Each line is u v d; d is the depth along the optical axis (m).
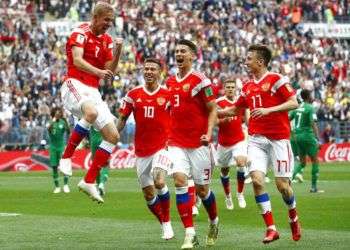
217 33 93.12
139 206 37.59
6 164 69.12
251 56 25.11
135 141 27.56
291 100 24.67
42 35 84.50
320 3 104.19
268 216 24.47
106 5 23.05
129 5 92.56
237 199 40.91
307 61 94.56
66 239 26.44
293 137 45.44
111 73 22.72
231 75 86.50
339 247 24.14
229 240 25.95
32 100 74.69
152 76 27.17
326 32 102.56
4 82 76.12
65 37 88.75
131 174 63.53
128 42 87.75
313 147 44.91
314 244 24.81
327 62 95.31
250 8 99.31
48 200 41.44
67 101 23.20
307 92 45.38
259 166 24.92
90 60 23.17
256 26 97.44
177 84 24.72
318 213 33.47
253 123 25.23
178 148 24.75
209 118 24.55
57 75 78.75
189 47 24.62
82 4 91.62
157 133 27.25
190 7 96.44
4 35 82.50
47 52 82.31
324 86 91.12
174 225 30.17
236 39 93.81
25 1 90.06
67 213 34.72
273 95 24.91
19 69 78.19
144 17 92.00
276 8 100.88
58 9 91.12
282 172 25.09
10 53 80.81
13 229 29.06
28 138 70.62
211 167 25.00
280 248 24.06
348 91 92.06
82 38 22.88
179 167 24.52
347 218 31.77
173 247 24.56
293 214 25.31
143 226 29.88
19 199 42.12
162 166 26.47
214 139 69.06
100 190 42.53
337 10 104.81
